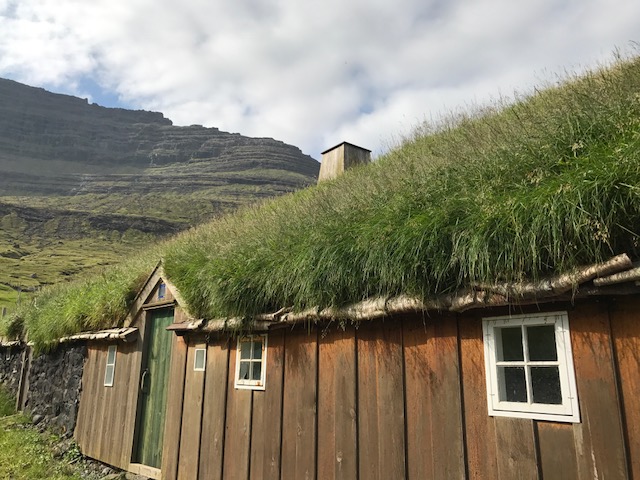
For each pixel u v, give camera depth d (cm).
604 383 270
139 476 671
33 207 10256
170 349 698
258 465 491
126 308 816
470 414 330
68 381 961
